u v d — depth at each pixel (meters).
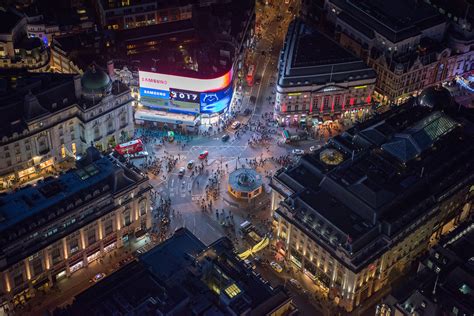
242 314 190.88
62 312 194.38
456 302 194.25
